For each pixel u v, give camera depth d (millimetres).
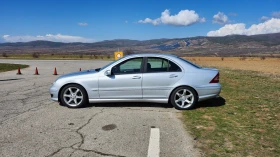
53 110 6000
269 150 3631
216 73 6160
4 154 3541
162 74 6020
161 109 6098
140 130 4551
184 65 6113
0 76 15195
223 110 5945
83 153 3582
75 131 4496
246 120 5109
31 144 3898
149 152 3611
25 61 40312
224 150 3637
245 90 8961
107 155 3518
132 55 6273
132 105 6496
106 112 5812
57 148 3752
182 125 4812
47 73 17750
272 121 5031
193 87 5984
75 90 6250
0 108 6184
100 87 6141
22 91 8836
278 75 18109
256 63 43438
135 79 6039
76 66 26906
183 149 3695
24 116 5457
